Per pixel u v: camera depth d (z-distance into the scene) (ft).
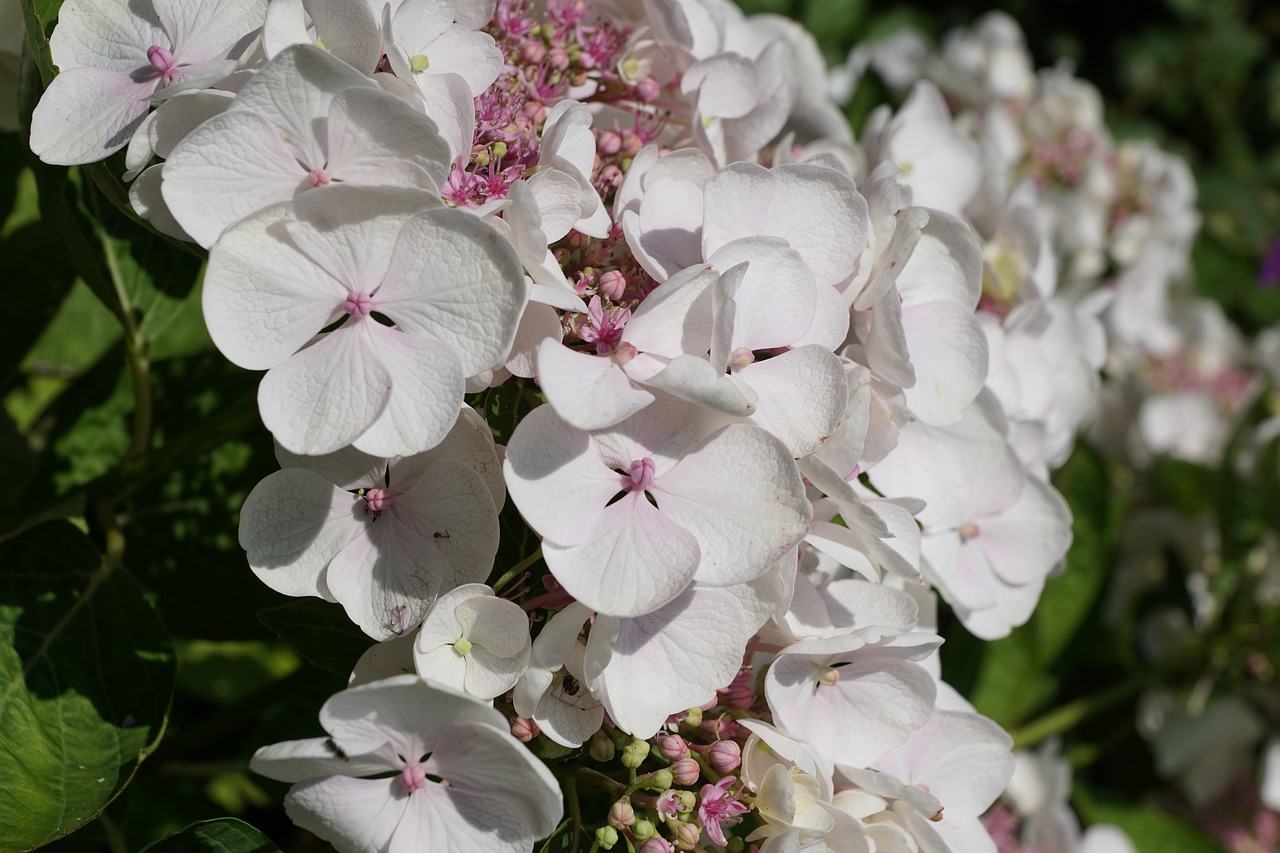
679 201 1.11
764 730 1.07
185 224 1.00
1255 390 2.13
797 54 1.38
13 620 1.13
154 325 1.26
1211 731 1.76
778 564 1.03
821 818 1.06
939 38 2.98
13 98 1.26
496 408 1.08
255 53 1.04
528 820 1.01
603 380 1.01
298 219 0.99
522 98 1.16
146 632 1.16
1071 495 1.57
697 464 1.03
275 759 0.98
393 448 0.98
